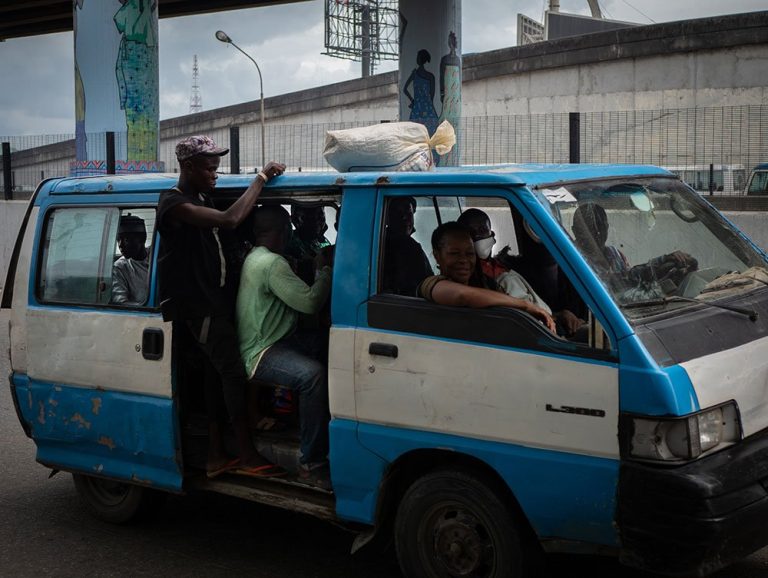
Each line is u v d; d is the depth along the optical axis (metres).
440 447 3.76
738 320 3.72
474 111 26.36
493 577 3.74
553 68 24.39
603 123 12.83
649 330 3.38
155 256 4.74
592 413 3.37
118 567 4.75
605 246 3.74
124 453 4.91
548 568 4.40
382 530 4.50
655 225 4.13
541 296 4.36
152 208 4.79
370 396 3.95
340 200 4.32
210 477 4.70
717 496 3.19
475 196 3.78
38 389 5.24
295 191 4.29
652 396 3.23
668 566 3.26
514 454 3.57
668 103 22.50
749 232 9.89
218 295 4.45
